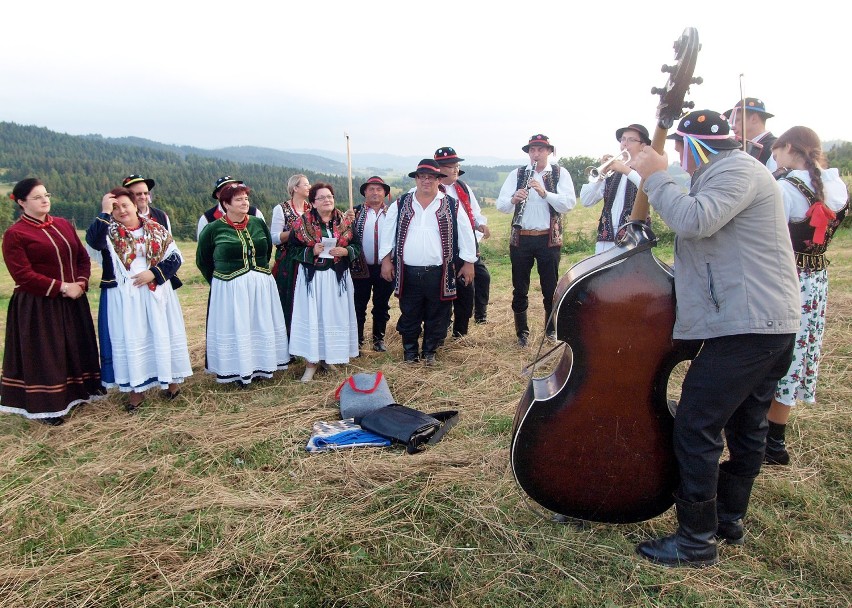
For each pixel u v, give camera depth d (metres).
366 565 2.61
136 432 4.06
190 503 3.15
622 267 2.43
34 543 2.87
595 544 2.68
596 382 2.49
